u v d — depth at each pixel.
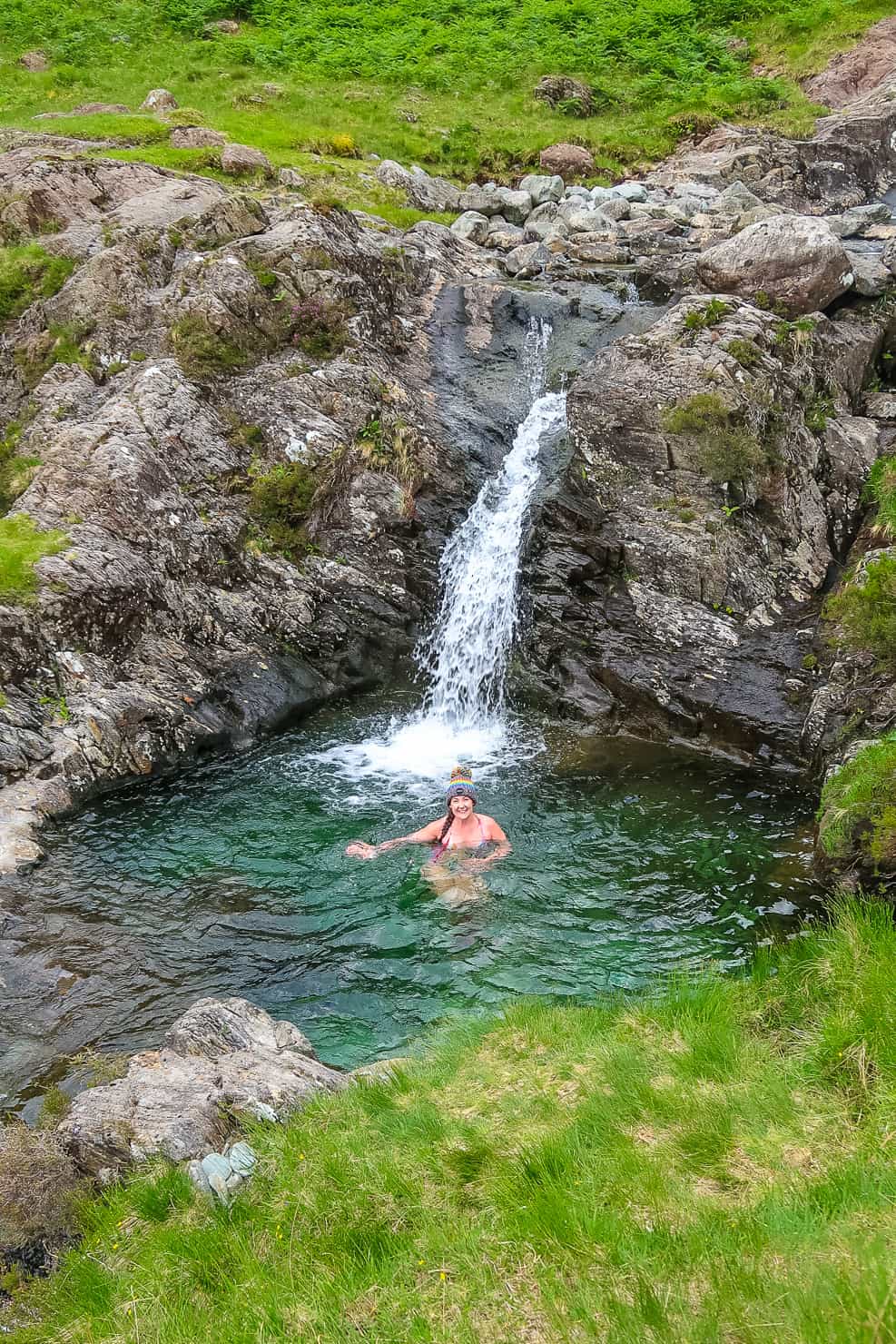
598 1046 5.92
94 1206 5.18
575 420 12.87
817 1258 3.84
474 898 8.39
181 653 11.48
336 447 13.05
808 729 10.15
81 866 8.88
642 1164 4.65
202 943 7.90
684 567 11.67
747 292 13.76
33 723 10.06
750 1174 4.56
